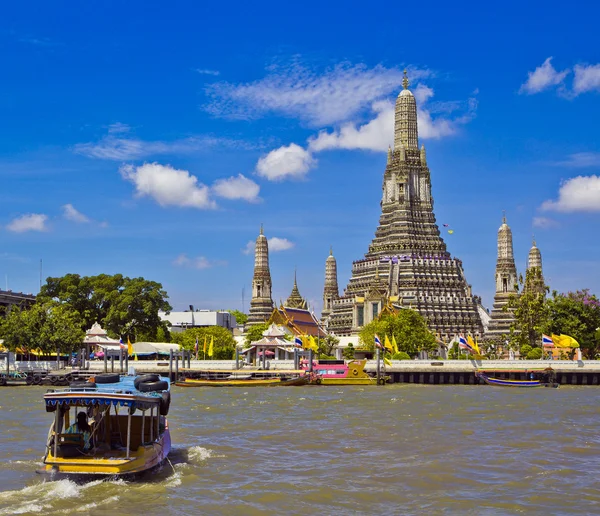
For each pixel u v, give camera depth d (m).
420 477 43.91
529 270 177.25
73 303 172.75
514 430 63.00
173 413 76.56
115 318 168.12
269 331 160.75
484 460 49.00
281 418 71.81
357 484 42.12
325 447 53.94
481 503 38.31
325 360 134.75
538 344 170.12
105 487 39.72
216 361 144.38
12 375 129.38
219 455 50.28
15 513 35.41
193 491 40.03
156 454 44.34
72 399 41.12
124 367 140.38
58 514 35.41
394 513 36.53
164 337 190.75
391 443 55.78
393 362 138.88
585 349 165.12
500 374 137.50
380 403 89.38
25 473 43.84
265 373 133.12
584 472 45.38
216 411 78.88
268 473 44.75
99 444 43.00
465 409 81.12
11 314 137.38
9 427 63.38
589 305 163.00
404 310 186.25
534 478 43.78
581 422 68.62
